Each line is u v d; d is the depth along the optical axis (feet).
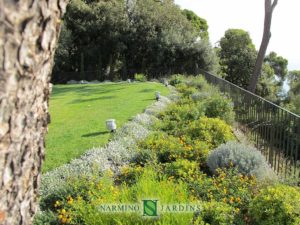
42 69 3.49
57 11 3.51
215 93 36.27
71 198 13.10
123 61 81.71
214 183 15.19
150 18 80.69
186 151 19.62
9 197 3.43
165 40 78.74
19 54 3.03
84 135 23.93
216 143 22.57
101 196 12.97
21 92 3.21
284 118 19.48
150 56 80.84
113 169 17.70
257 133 24.61
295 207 12.38
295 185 16.60
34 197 4.00
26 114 3.41
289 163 18.89
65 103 39.93
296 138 18.13
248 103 28.09
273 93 92.27
